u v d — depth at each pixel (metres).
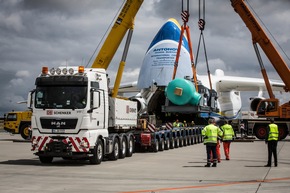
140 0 22.48
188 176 13.03
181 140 28.36
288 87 32.25
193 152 23.44
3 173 13.57
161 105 31.92
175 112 29.69
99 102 16.19
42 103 16.28
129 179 12.23
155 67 39.22
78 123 15.92
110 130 19.98
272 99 35.09
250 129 37.44
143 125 23.34
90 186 10.82
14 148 25.91
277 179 12.44
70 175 13.09
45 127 16.19
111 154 18.30
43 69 16.70
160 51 39.72
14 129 35.12
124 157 19.67
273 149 16.23
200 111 29.23
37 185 10.95
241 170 14.89
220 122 33.62
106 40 22.56
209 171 14.47
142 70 40.09
